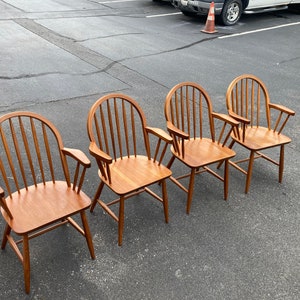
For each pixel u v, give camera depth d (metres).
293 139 3.91
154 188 3.04
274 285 2.23
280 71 5.91
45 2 9.68
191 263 2.35
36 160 3.20
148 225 2.63
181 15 9.29
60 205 2.13
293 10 10.55
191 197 2.73
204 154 2.76
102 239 2.48
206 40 7.32
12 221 1.97
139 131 3.86
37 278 2.16
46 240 2.44
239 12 8.54
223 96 4.83
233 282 2.23
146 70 5.54
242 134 3.03
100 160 2.32
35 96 4.43
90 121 2.40
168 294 2.13
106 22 8.12
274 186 3.16
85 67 5.48
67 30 7.23
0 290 2.08
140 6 10.10
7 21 7.46
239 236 2.59
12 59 5.50
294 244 2.55
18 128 3.69
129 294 2.12
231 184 3.15
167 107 2.74
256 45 7.24
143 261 2.34
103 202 2.79
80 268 2.25
